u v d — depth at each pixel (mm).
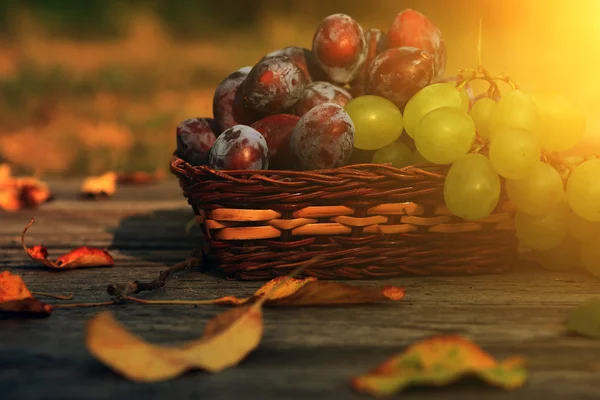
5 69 3758
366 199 942
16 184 1277
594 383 806
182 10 5895
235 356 816
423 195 946
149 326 877
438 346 793
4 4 5375
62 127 2533
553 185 948
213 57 4543
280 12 5812
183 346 825
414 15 1007
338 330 869
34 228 1152
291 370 819
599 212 943
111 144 2166
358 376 808
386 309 903
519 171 928
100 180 1314
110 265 1021
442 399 792
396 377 779
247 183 926
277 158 965
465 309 905
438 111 937
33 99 3062
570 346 848
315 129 936
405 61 966
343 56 991
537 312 900
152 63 4285
